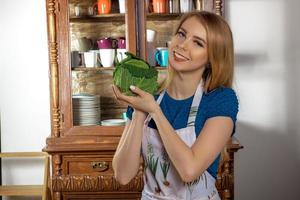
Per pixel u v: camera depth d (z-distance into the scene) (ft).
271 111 10.02
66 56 8.43
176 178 4.17
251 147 10.12
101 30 8.57
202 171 3.72
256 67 9.93
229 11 9.82
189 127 4.09
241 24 9.84
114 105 8.61
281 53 9.89
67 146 8.39
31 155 9.73
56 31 8.39
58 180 8.40
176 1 8.52
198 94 4.13
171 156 3.67
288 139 10.09
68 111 8.51
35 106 10.19
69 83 8.48
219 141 3.84
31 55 10.07
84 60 8.61
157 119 3.71
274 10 9.82
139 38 8.48
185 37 3.94
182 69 3.95
